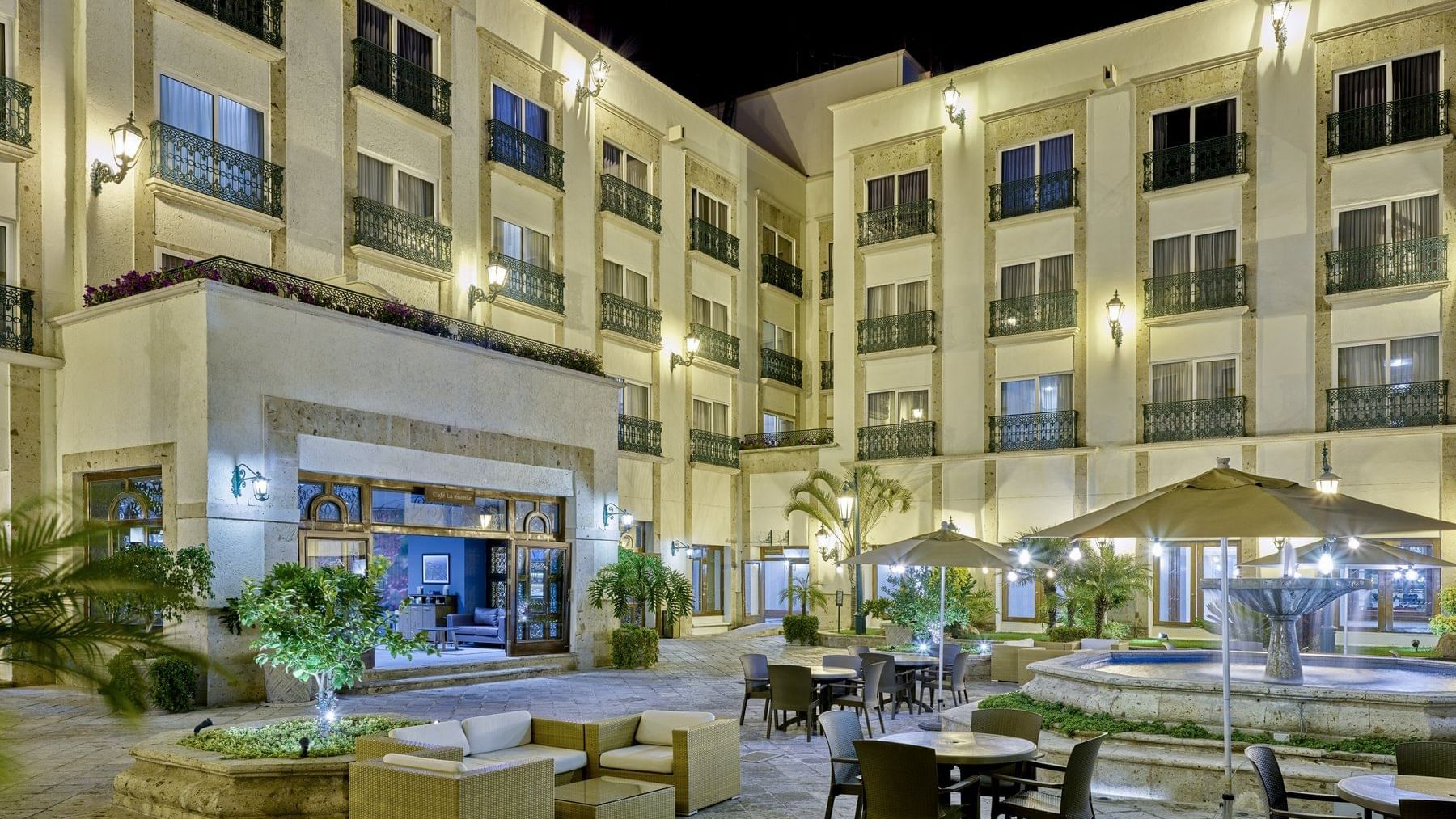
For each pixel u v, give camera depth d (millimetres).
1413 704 7496
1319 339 20734
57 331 14062
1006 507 23844
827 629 25141
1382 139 20312
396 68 19281
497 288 19156
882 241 26328
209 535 12094
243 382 12648
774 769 9102
